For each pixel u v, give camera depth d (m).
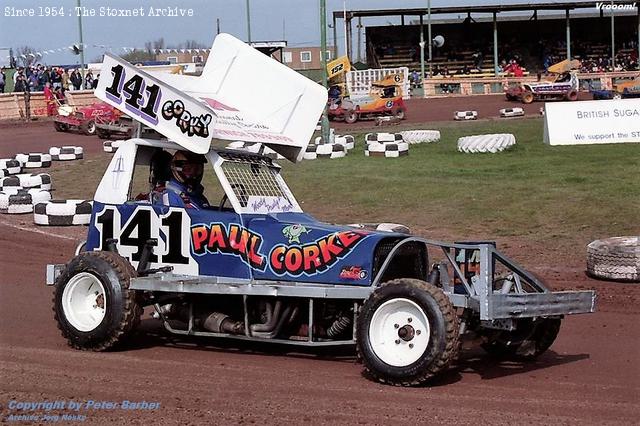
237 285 7.09
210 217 7.54
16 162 21.36
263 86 8.61
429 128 30.47
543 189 16.39
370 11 55.69
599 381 6.82
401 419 5.71
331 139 24.67
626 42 61.09
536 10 55.69
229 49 8.84
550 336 7.43
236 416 5.79
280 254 7.20
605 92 42.06
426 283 6.43
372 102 35.25
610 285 10.79
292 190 17.78
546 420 5.72
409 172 19.39
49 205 15.45
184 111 7.50
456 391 6.43
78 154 24.70
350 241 6.96
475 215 14.91
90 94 41.31
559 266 11.91
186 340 8.13
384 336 6.56
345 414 5.81
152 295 7.66
